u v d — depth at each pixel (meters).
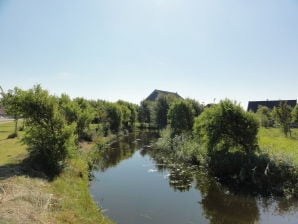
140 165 27.41
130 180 21.80
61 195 13.77
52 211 11.21
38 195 12.20
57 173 17.52
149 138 49.53
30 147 18.44
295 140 33.06
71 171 19.19
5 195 11.36
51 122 18.47
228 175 21.14
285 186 17.77
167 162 28.42
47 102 18.38
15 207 10.20
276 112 42.31
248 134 22.80
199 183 20.95
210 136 23.77
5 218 8.98
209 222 14.22
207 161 24.53
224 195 18.17
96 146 34.50
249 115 23.20
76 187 16.44
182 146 31.34
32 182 14.14
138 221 14.18
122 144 41.59
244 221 14.40
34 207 10.84
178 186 20.30
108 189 19.30
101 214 14.13
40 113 18.28
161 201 17.19
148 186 20.25
